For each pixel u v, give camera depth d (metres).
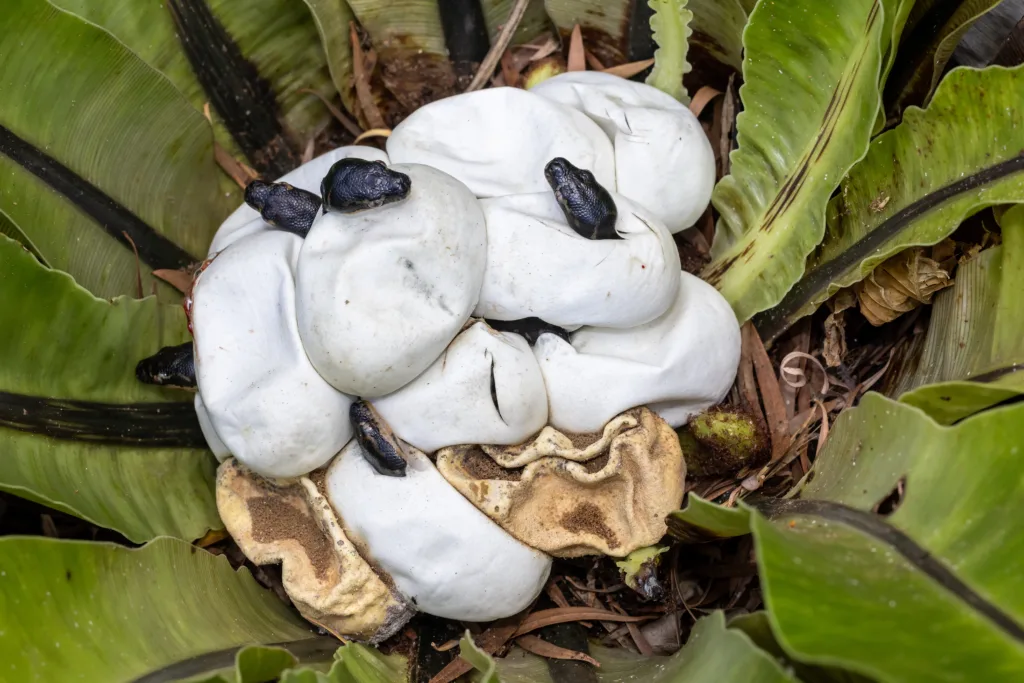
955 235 0.39
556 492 0.38
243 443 0.36
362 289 0.35
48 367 0.38
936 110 0.37
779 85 0.39
